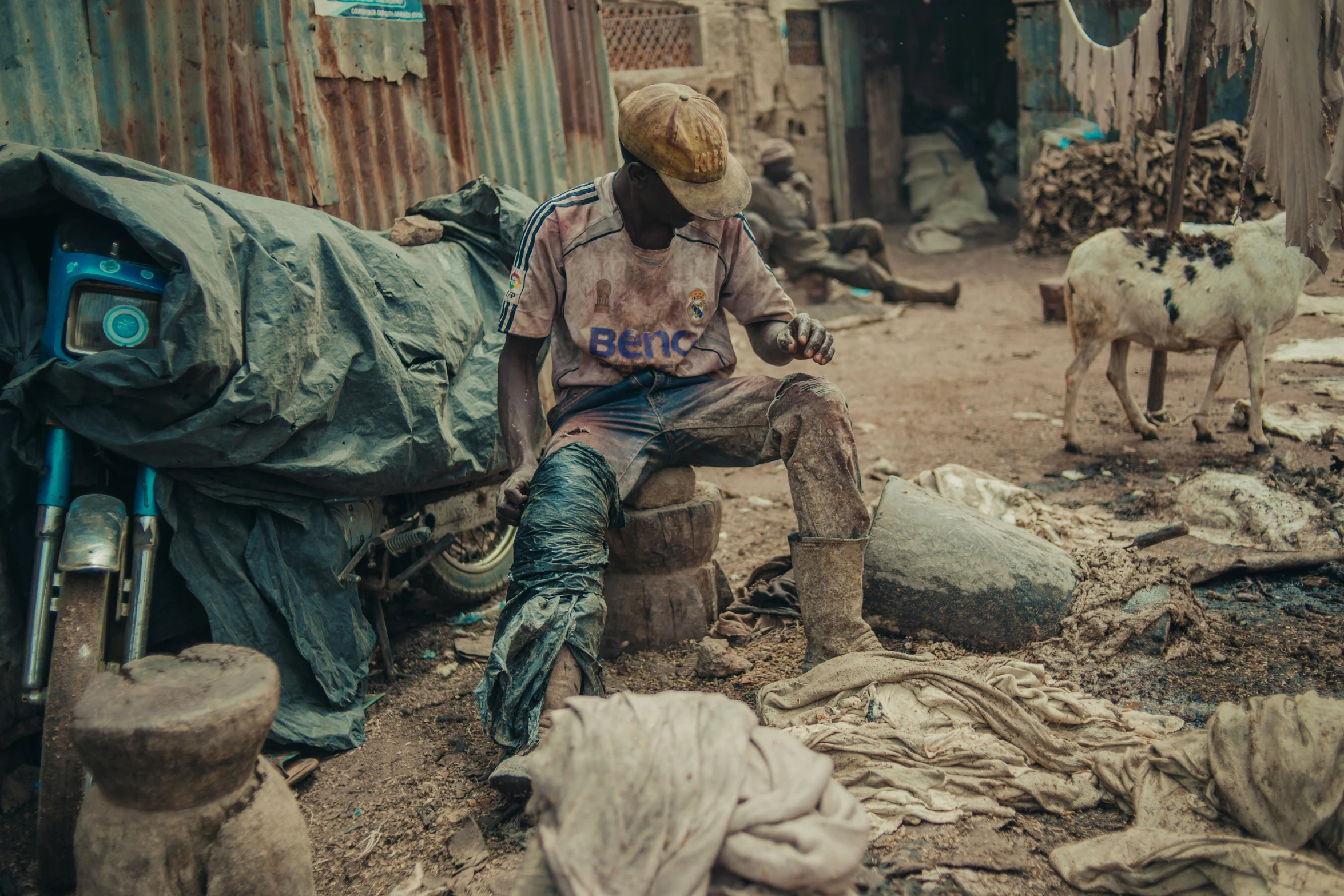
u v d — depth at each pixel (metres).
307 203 4.03
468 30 4.80
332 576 2.96
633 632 3.30
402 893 2.24
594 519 2.73
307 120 4.01
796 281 9.94
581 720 1.74
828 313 9.51
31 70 3.07
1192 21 4.75
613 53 10.80
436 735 2.95
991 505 4.12
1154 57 5.28
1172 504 4.21
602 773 1.62
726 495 5.11
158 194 2.61
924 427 6.02
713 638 3.25
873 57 14.91
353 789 2.70
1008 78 16.05
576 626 2.54
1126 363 5.25
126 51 3.39
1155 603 3.05
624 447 3.03
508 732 2.46
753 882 1.54
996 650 3.10
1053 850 2.16
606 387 3.10
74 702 2.31
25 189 2.48
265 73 3.82
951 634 3.15
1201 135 11.18
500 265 3.77
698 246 3.01
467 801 2.59
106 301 2.53
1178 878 1.99
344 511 3.05
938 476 4.27
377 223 4.40
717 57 11.81
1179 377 6.52
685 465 3.23
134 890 1.85
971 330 8.71
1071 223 12.16
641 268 2.97
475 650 3.49
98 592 2.43
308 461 2.86
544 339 3.09
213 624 2.77
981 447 5.52
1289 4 3.50
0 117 3.00
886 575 3.20
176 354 2.46
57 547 2.53
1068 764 2.44
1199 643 3.02
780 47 12.85
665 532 3.22
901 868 2.13
